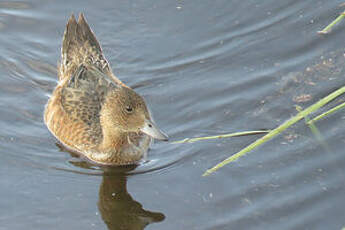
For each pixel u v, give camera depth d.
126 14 20.34
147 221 13.79
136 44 19.36
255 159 15.00
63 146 16.72
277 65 17.75
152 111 16.94
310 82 16.92
